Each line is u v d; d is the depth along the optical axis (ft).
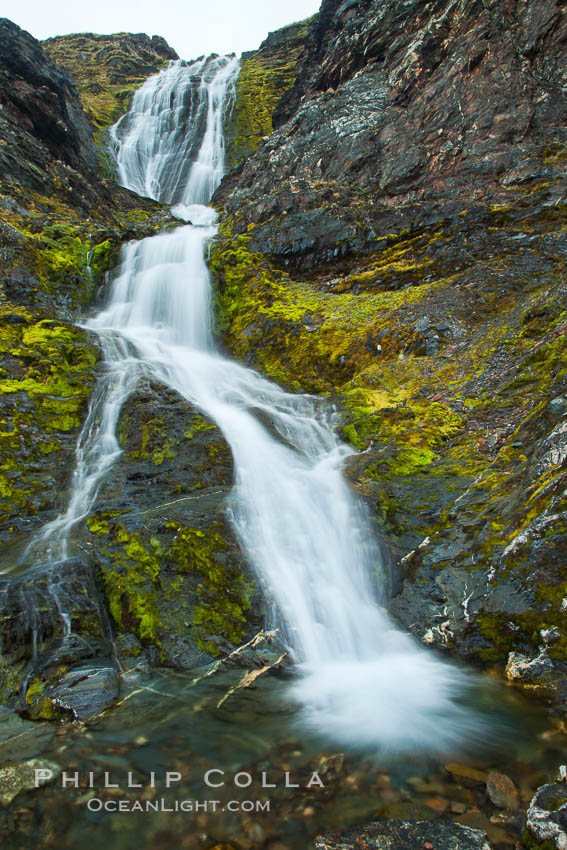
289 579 14.75
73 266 37.01
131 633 12.87
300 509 17.20
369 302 32.32
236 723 10.29
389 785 8.54
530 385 20.76
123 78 112.27
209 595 13.74
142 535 15.15
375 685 11.62
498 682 11.01
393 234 37.68
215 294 36.68
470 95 42.32
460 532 14.79
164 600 13.47
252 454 20.36
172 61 127.03
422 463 18.71
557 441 14.49
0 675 11.19
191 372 28.19
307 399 25.49
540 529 12.48
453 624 12.58
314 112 56.75
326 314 32.07
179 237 43.80
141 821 8.01
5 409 20.79
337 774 8.82
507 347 23.94
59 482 18.97
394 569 14.67
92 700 10.74
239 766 9.09
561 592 11.22
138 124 92.02
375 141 46.62
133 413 22.31
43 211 44.78
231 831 7.79
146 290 37.06
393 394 24.09
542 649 10.86
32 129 56.18
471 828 7.58
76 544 15.30
